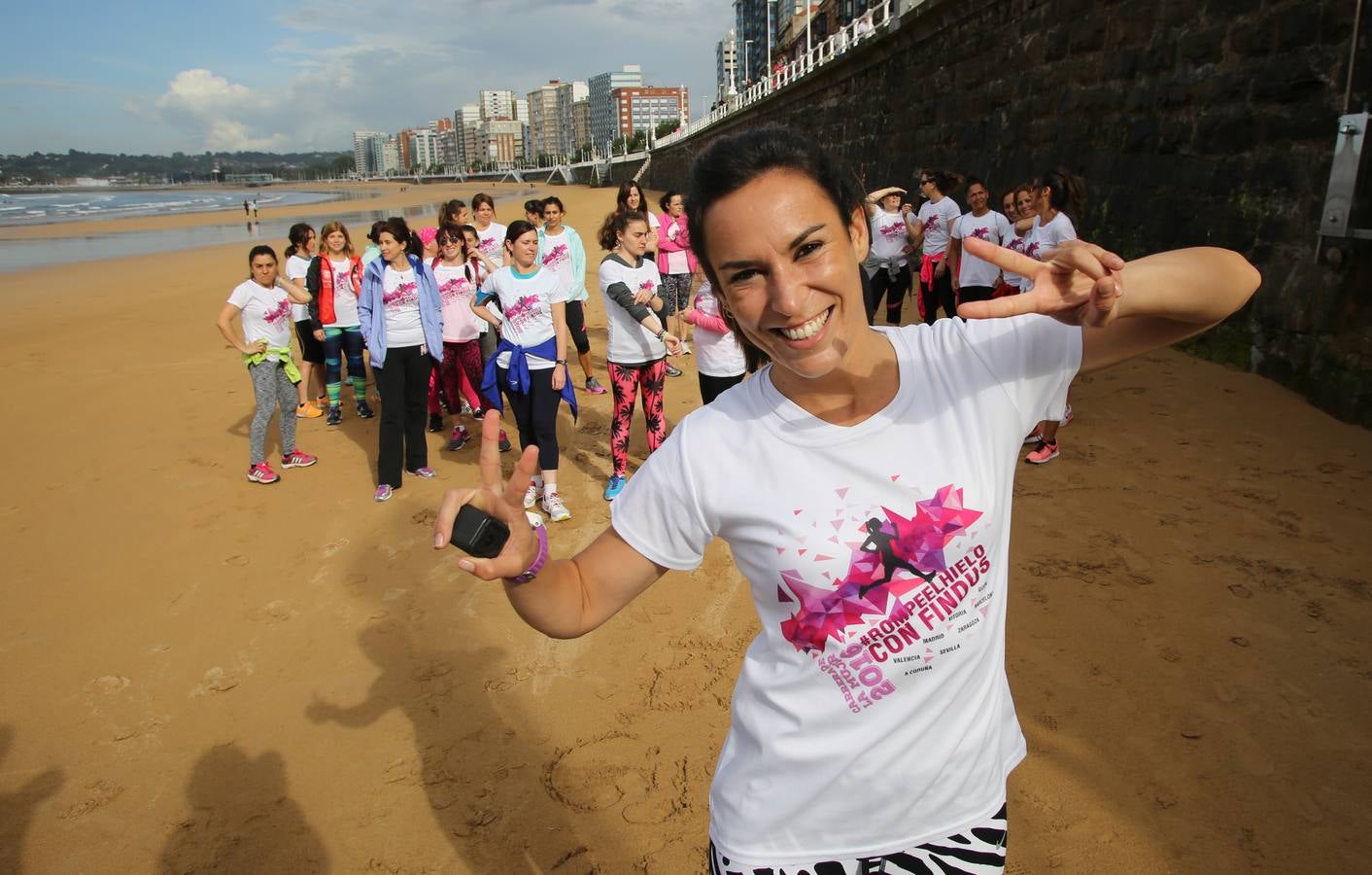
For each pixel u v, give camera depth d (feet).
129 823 10.16
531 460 4.29
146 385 31.60
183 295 53.98
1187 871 8.45
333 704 12.25
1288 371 21.47
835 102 72.90
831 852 4.63
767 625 4.72
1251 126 22.61
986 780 4.70
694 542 4.83
